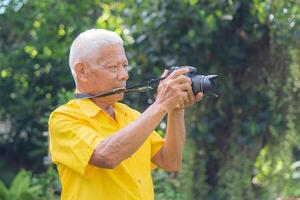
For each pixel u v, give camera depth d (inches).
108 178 232.7
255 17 462.6
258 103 473.1
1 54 649.6
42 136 676.7
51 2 620.4
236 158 478.9
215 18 462.3
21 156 702.5
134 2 499.2
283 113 470.0
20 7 645.3
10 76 657.6
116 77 235.1
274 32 458.3
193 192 487.2
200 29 463.8
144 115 222.5
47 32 618.2
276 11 457.1
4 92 663.1
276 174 484.4
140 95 499.5
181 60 478.0
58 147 234.7
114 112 245.6
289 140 473.7
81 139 228.1
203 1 468.8
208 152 488.1
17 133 687.7
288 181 498.3
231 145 479.2
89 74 235.3
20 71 649.0
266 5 460.1
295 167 640.4
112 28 557.0
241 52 469.4
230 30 470.6
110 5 590.2
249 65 472.7
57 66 634.8
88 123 235.5
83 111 236.2
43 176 570.3
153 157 255.0
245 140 474.0
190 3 461.4
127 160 237.0
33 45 625.9
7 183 685.3
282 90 467.5
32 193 546.6
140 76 494.0
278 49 461.7
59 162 234.1
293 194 592.1
